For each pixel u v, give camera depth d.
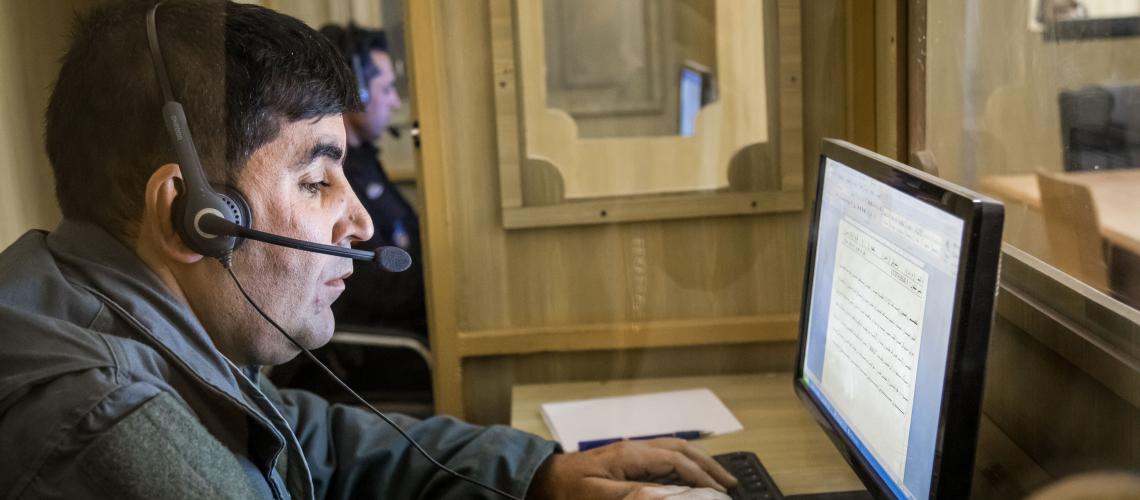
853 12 1.44
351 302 1.89
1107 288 0.99
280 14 0.96
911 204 0.91
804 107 1.53
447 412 1.64
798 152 1.54
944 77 1.30
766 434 1.36
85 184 0.91
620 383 1.61
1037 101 1.24
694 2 1.51
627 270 1.60
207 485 0.77
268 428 0.89
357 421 1.23
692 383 1.58
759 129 1.54
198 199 0.87
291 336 0.97
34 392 0.77
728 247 1.58
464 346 1.62
